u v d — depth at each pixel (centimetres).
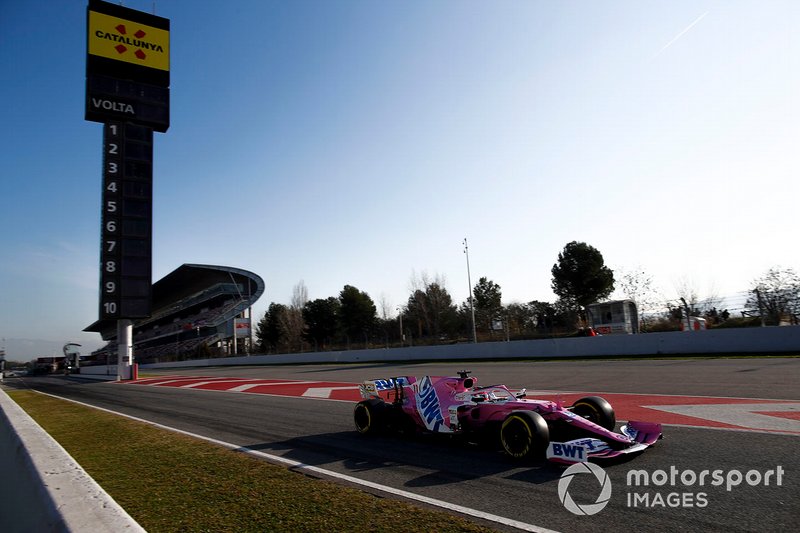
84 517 279
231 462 671
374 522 421
